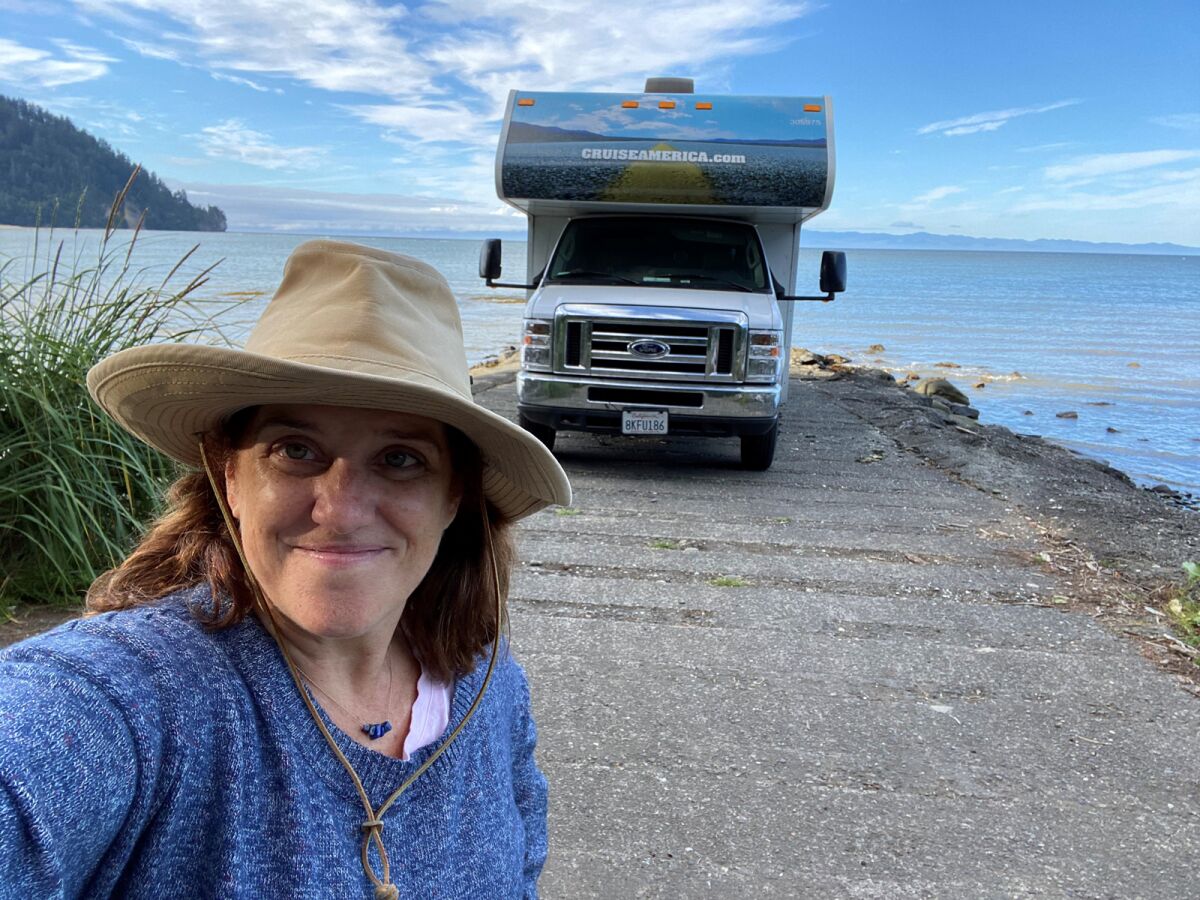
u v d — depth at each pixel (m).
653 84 8.87
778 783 3.13
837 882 2.64
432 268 1.35
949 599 4.89
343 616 1.17
